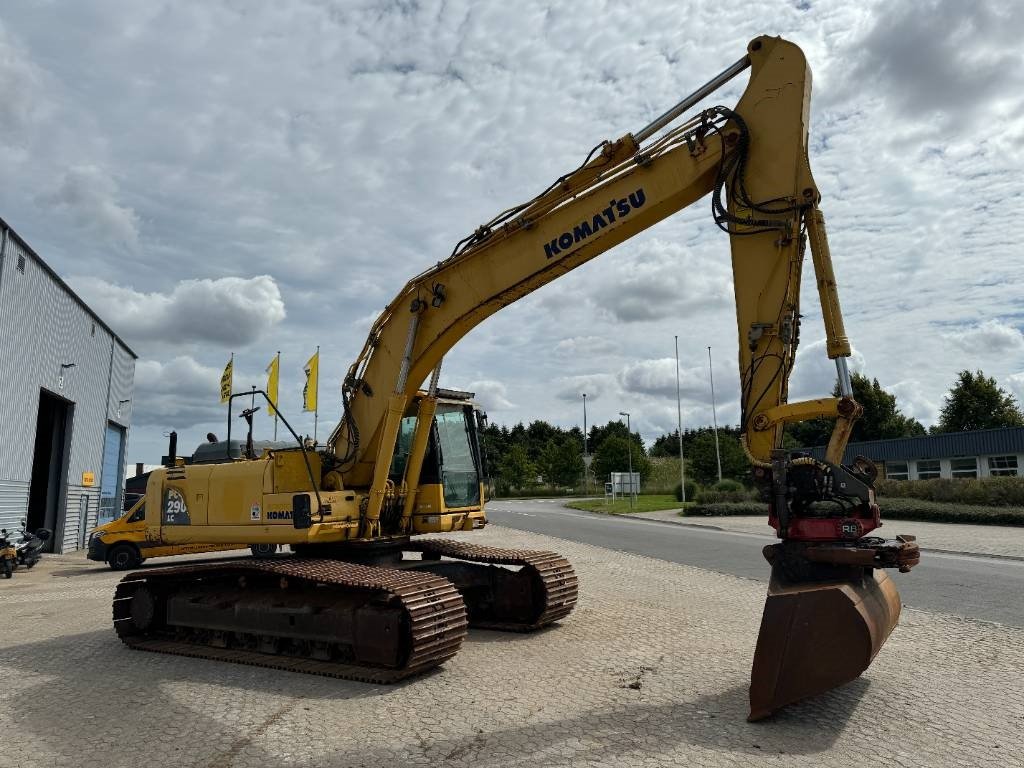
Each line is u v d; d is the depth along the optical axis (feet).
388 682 21.43
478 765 14.85
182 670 23.93
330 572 23.99
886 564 16.35
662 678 20.90
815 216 18.93
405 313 26.99
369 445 27.66
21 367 60.03
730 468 151.74
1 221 55.31
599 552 55.52
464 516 29.86
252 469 27.94
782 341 19.01
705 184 21.12
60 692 21.12
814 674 16.37
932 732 16.17
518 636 27.37
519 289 24.68
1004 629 26.50
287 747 16.15
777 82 19.81
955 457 116.78
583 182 23.06
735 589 37.06
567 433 309.83
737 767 14.37
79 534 77.97
